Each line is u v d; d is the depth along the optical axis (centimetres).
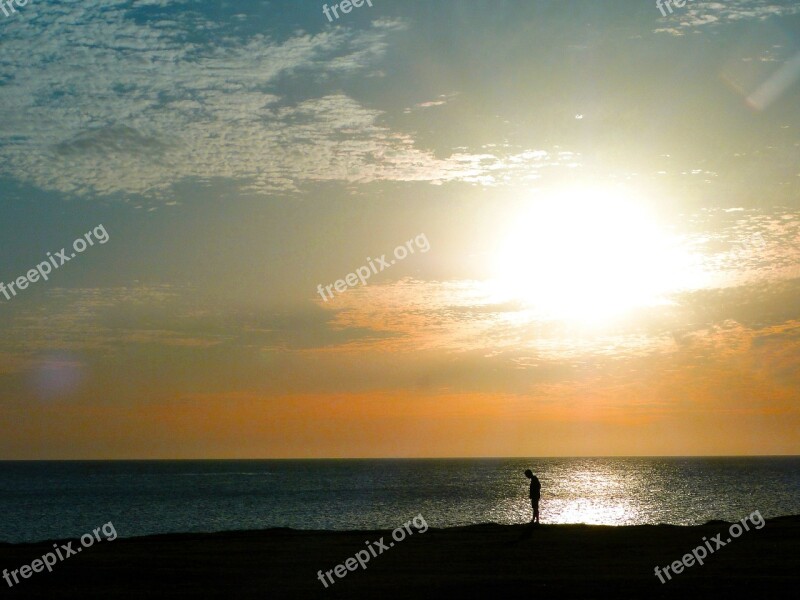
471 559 2248
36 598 1725
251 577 1986
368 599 1670
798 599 1630
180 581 1933
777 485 13225
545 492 11325
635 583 1822
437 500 9650
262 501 9775
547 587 1781
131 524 6781
